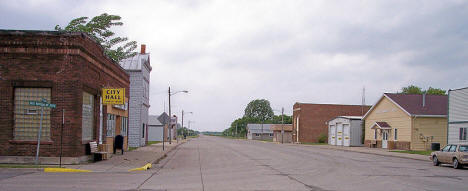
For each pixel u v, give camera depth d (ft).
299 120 231.71
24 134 59.36
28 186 38.63
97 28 120.78
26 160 58.59
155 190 38.22
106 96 72.54
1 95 58.65
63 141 59.21
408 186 44.01
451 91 115.24
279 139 262.06
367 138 169.99
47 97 59.98
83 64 61.57
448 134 115.75
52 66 59.47
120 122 93.50
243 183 44.68
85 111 65.67
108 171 54.95
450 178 53.83
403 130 139.64
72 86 59.52
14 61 59.00
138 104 131.03
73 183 41.57
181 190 38.52
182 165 69.51
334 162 79.15
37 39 59.21
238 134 485.97
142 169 59.21
